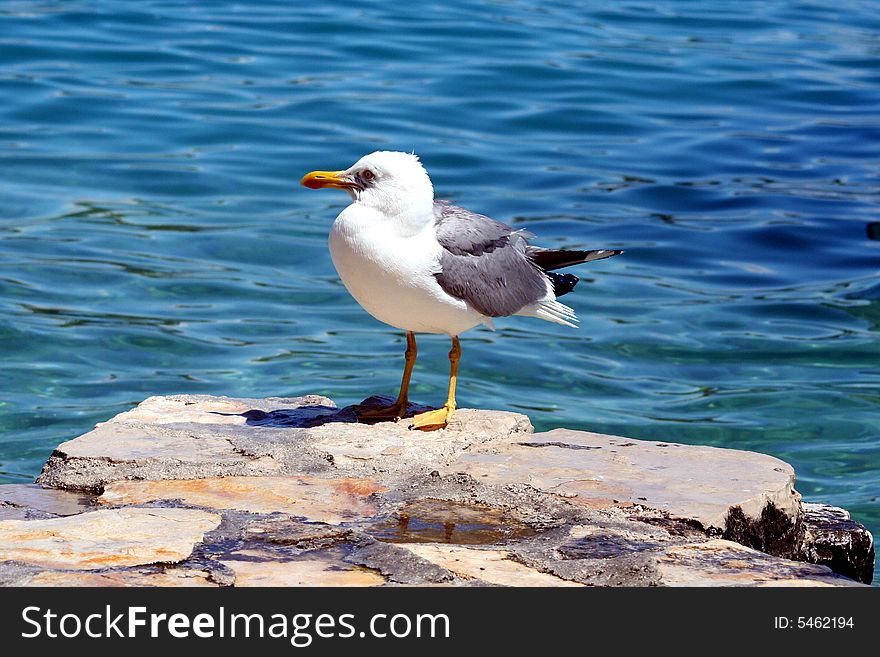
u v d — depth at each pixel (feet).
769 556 18.49
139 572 16.81
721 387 36.04
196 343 37.47
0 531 17.97
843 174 54.85
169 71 63.41
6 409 32.48
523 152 55.62
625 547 18.45
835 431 33.19
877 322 40.70
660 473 21.54
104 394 33.73
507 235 24.62
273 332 38.83
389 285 22.54
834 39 75.92
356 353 37.76
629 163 55.21
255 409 25.25
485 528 19.10
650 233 48.01
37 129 55.06
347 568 17.31
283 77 63.36
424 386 35.65
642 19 78.84
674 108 62.28
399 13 75.61
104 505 19.52
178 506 19.43
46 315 38.47
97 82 61.00
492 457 22.29
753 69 68.54
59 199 48.29
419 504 19.95
